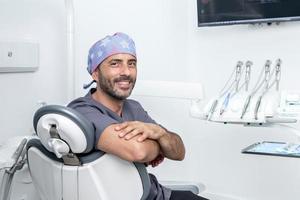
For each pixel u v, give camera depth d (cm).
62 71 199
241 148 233
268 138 221
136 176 114
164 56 239
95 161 105
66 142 103
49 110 101
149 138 116
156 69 237
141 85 182
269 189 225
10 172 134
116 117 133
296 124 199
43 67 191
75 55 204
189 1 247
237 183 238
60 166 108
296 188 214
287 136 212
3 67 171
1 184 146
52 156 112
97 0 213
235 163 237
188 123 252
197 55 247
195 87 176
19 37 180
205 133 248
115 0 220
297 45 207
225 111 159
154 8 234
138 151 107
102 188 106
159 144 122
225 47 234
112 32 220
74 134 100
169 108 243
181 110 248
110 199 108
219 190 246
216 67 239
